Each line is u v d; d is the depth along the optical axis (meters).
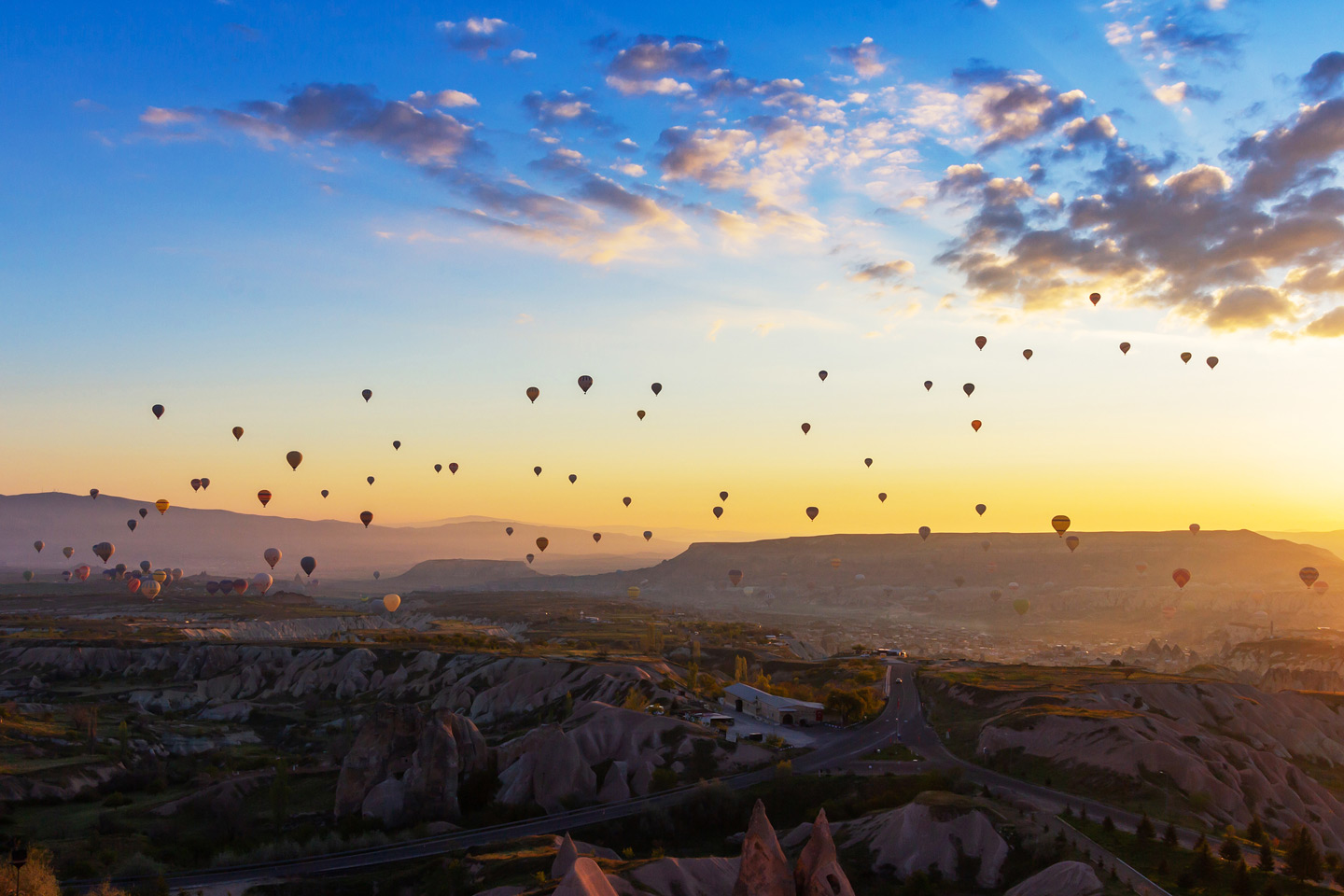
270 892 63.06
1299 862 52.81
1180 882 53.59
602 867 56.97
